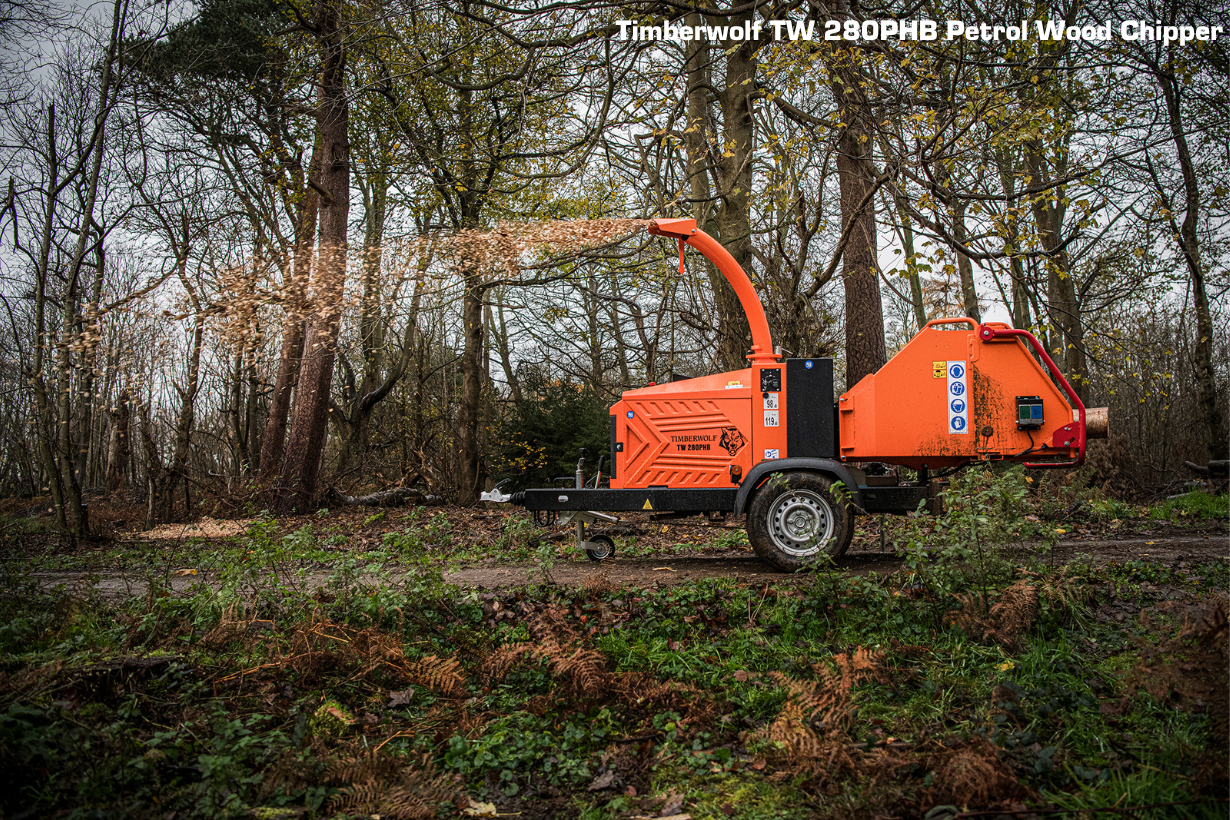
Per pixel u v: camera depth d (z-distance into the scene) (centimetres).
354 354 1758
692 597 528
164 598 507
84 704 339
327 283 945
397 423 2028
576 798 303
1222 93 956
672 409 680
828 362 648
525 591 557
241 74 1427
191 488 1617
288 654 414
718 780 309
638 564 714
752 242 1230
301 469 1381
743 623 491
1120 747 316
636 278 1435
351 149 1658
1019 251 765
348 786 295
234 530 1116
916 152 706
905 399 623
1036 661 394
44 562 861
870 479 697
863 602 493
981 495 477
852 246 1036
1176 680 318
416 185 1573
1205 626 331
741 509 639
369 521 1154
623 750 339
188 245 1365
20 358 1495
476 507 1612
